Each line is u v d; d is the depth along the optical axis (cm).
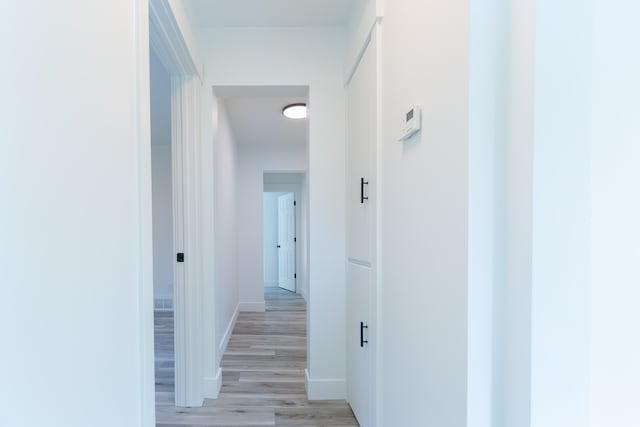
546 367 72
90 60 78
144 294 105
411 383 117
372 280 161
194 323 216
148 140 109
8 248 54
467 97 81
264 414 210
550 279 72
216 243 248
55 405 65
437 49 97
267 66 227
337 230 230
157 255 475
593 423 72
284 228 668
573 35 72
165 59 190
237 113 350
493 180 81
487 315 81
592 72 72
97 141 81
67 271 69
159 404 221
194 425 198
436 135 98
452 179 89
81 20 75
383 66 151
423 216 108
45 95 63
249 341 349
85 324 75
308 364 234
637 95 72
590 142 72
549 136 72
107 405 84
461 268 85
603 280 72
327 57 228
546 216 72
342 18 218
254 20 218
